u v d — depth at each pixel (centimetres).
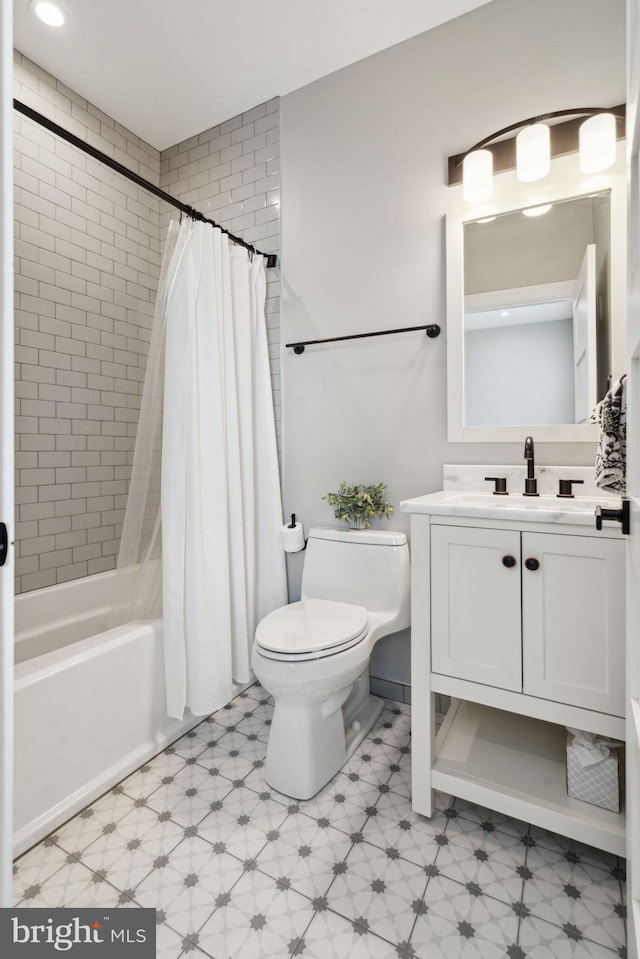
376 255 198
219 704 175
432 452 187
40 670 131
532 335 167
